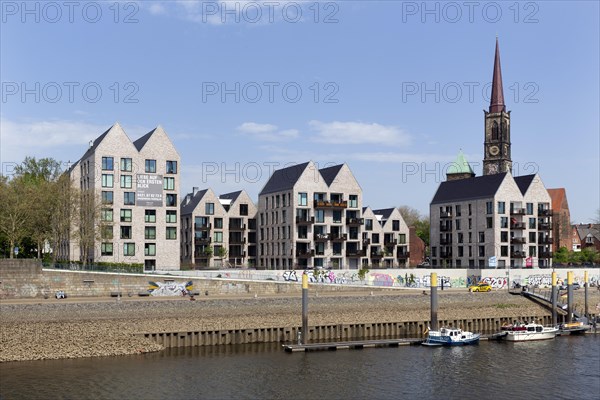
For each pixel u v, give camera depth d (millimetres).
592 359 82938
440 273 135625
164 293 106750
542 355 85312
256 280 112625
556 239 186750
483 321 110062
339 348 88562
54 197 119750
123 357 80875
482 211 153375
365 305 103875
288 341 93875
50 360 78312
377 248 158500
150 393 64812
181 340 88812
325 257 143125
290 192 142000
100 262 119688
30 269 99688
